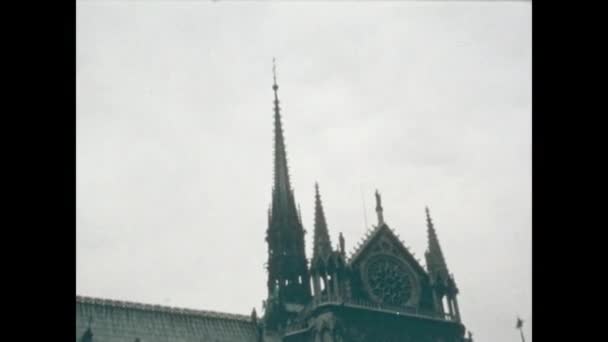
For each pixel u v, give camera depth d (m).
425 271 98.38
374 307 90.75
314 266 93.19
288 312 100.25
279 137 118.38
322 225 96.44
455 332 93.94
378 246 97.31
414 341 90.38
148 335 91.69
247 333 97.81
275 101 118.38
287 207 113.56
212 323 97.69
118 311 93.19
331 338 86.69
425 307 94.81
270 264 109.31
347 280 91.25
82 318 89.56
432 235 101.69
